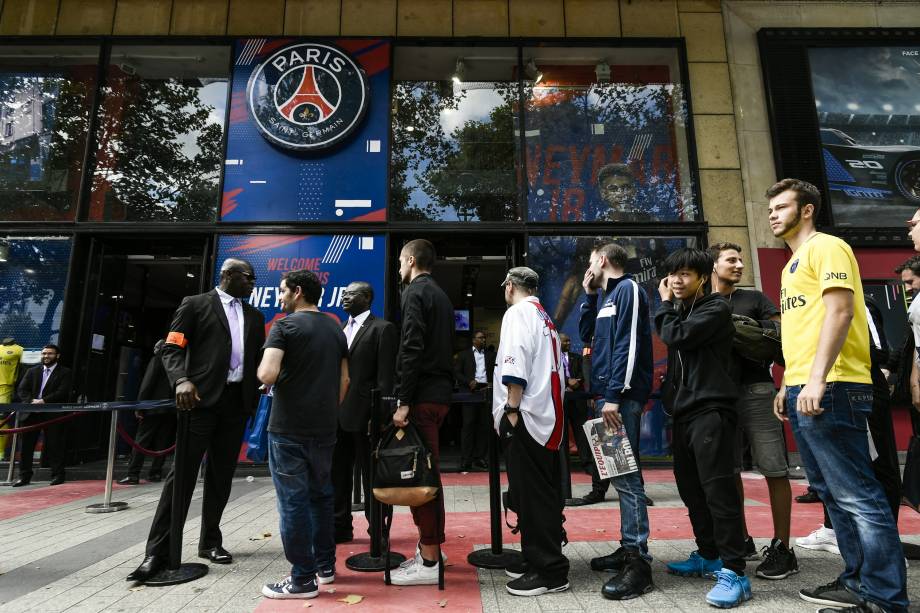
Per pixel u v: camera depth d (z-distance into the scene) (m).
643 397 2.80
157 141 7.46
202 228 7.10
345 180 7.29
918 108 7.66
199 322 3.06
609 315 2.89
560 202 7.43
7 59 7.70
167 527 2.83
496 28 7.85
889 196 7.35
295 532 2.44
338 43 7.65
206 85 7.62
